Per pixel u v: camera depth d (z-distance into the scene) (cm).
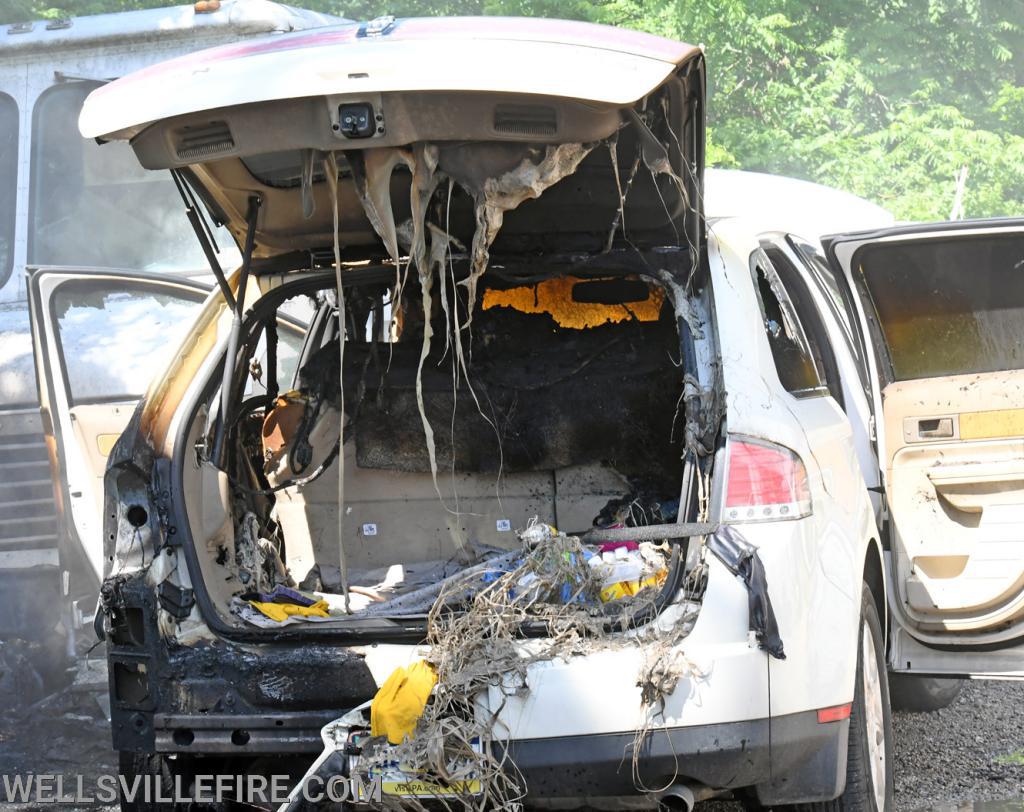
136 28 1219
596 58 461
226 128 488
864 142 2466
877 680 577
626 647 466
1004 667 674
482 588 502
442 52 461
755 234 600
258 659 494
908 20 2625
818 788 490
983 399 688
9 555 1034
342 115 470
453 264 564
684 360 517
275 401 644
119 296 912
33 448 1048
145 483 521
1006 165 2453
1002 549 675
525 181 491
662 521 614
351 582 632
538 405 633
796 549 489
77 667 888
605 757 459
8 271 1238
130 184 1245
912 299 703
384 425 643
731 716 464
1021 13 2647
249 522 585
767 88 2498
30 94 1238
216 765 521
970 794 636
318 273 582
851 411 659
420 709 465
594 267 541
